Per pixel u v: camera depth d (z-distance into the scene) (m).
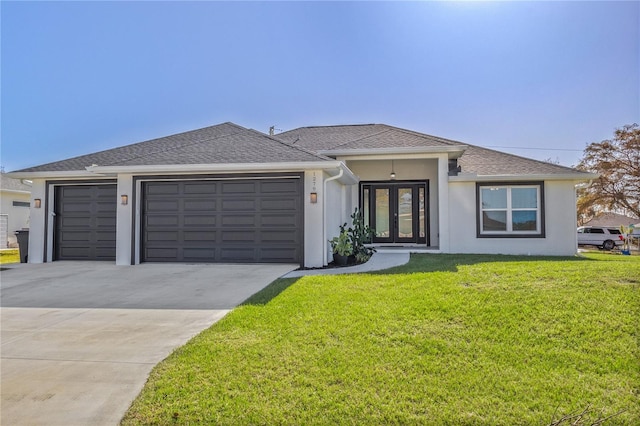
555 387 3.44
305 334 4.66
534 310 5.24
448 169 13.90
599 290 5.98
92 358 4.23
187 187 11.16
